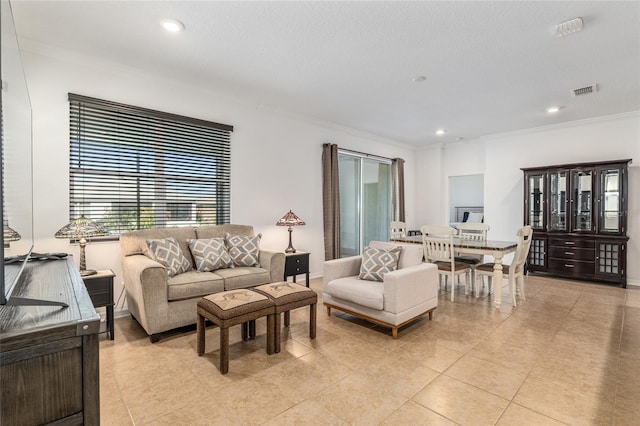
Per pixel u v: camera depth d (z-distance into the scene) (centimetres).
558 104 450
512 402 188
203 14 245
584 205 504
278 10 240
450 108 470
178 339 277
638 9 236
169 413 177
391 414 177
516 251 369
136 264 282
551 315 343
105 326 305
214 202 410
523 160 595
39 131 293
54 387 91
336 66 334
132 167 346
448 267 409
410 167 747
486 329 303
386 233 691
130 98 342
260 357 245
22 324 91
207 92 400
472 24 258
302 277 504
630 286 477
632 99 427
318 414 177
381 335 288
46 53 294
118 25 260
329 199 533
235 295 246
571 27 255
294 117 495
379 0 228
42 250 295
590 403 187
